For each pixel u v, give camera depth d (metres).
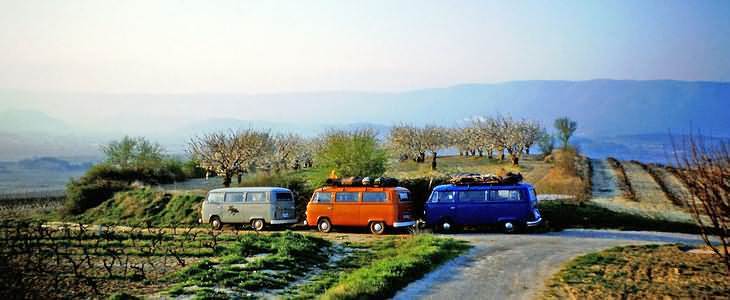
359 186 29.94
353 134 40.44
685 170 12.83
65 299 14.42
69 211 45.22
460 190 28.34
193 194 41.31
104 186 46.28
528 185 27.98
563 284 16.23
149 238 26.58
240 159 49.97
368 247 24.56
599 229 28.78
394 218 28.59
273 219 31.42
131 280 16.77
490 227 29.53
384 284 15.78
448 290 15.93
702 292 14.68
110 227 34.84
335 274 18.67
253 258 20.45
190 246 23.58
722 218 12.43
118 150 63.88
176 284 16.19
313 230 31.53
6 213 54.97
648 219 29.81
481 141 75.75
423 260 19.17
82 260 18.94
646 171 59.09
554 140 79.94
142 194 43.03
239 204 32.22
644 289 15.25
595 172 57.25
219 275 16.95
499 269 18.62
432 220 28.52
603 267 18.25
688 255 19.69
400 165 70.81
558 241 24.56
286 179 39.09
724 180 12.34
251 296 15.06
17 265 18.62
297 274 18.33
